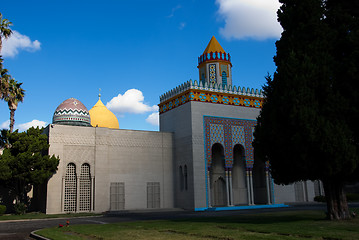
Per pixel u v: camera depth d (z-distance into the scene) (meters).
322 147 13.27
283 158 15.12
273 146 15.28
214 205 29.62
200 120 28.36
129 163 28.06
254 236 10.70
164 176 29.34
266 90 16.66
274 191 31.52
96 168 26.58
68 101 29.77
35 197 28.78
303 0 15.62
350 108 13.85
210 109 28.95
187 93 28.86
